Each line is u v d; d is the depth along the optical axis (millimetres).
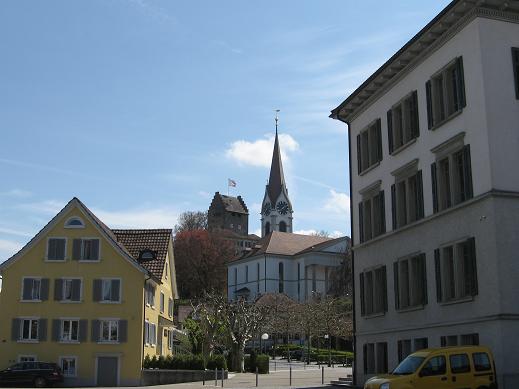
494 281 24781
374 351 34281
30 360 48062
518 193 25438
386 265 33500
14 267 49625
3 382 44375
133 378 47531
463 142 27250
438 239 28781
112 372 47781
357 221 37250
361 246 36281
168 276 59375
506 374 23922
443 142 28562
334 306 82312
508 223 25203
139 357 47938
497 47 26578
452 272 28062
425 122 30344
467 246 26672
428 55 30156
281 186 160625
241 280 121562
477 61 26516
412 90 31641
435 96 29656
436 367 22031
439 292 28281
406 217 31984
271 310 74250
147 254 55562
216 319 59125
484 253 25469
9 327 48656
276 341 85875
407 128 32188
